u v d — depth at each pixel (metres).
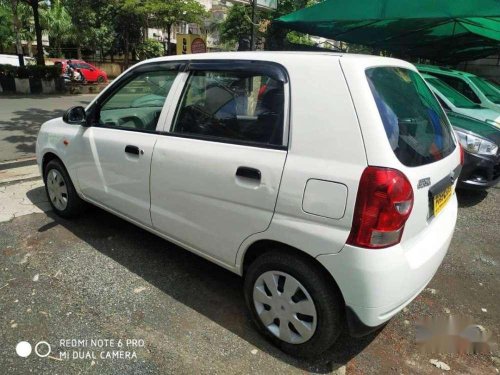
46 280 3.07
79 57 31.53
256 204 2.31
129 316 2.73
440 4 5.78
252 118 2.41
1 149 6.77
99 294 2.94
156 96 3.04
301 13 7.36
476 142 5.02
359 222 1.97
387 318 2.14
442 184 2.38
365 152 1.98
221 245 2.61
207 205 2.60
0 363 2.30
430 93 2.99
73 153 3.67
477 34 8.95
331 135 2.07
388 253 2.00
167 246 3.68
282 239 2.23
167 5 20.77
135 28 26.73
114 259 3.42
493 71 14.88
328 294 2.17
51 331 2.55
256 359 2.41
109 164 3.30
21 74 16.08
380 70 2.30
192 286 3.10
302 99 2.19
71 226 3.97
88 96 16.84
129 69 3.32
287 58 2.33
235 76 2.54
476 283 3.40
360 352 2.53
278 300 2.37
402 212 1.99
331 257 2.06
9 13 25.03
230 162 2.42
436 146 2.51
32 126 8.98
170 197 2.85
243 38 7.37
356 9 6.64
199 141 2.65
